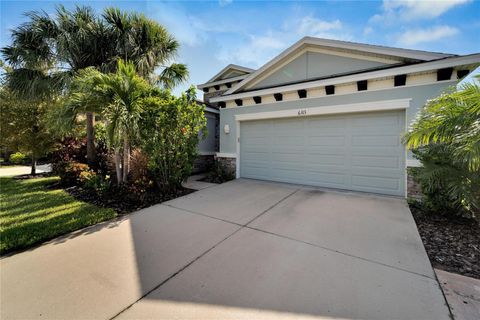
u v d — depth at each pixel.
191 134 6.36
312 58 7.10
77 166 7.45
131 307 2.03
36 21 6.85
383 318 1.86
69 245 3.23
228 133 8.76
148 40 8.08
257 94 7.54
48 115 7.31
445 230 3.64
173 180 6.17
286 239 3.38
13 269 2.64
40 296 2.17
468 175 3.34
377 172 5.96
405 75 5.33
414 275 2.45
